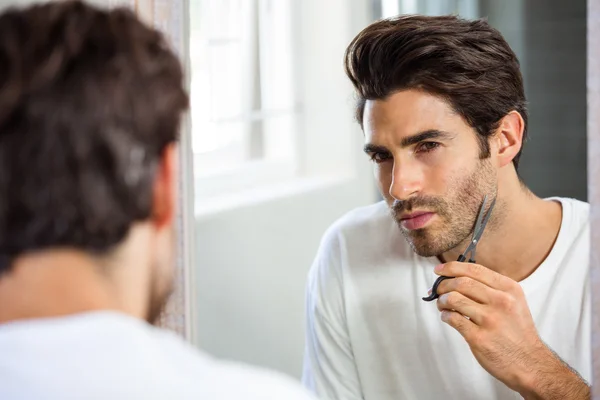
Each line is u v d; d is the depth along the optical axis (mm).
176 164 918
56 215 484
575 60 2232
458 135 1102
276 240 2350
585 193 2275
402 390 1278
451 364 1239
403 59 1079
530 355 1092
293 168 2453
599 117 749
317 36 2432
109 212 490
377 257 1296
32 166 482
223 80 2291
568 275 1201
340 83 2432
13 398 468
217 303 2203
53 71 490
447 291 1109
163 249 554
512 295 1097
